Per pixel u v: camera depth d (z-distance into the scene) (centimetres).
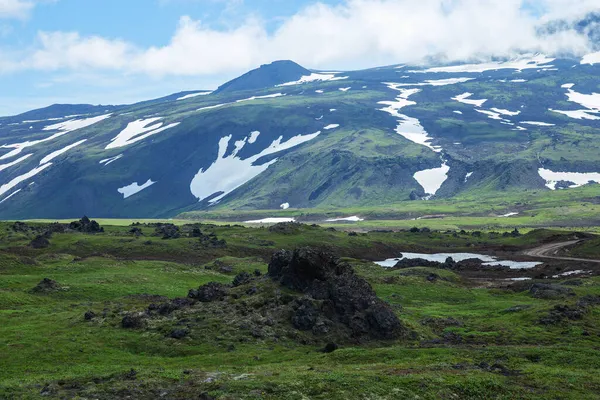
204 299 8488
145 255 18612
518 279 15762
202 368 5756
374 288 12400
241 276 9556
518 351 6569
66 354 6241
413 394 4941
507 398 5031
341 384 5041
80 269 13338
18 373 5562
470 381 5281
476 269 18000
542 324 8238
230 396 4678
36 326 7400
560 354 6425
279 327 7381
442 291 12450
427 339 7575
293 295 8144
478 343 7344
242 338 6969
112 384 5006
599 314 8619
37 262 14150
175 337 6950
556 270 17100
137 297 9469
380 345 7219
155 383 5038
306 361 6172
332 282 8238
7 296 9412
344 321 7644
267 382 5012
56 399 4616
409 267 16150
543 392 5172
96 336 6950
